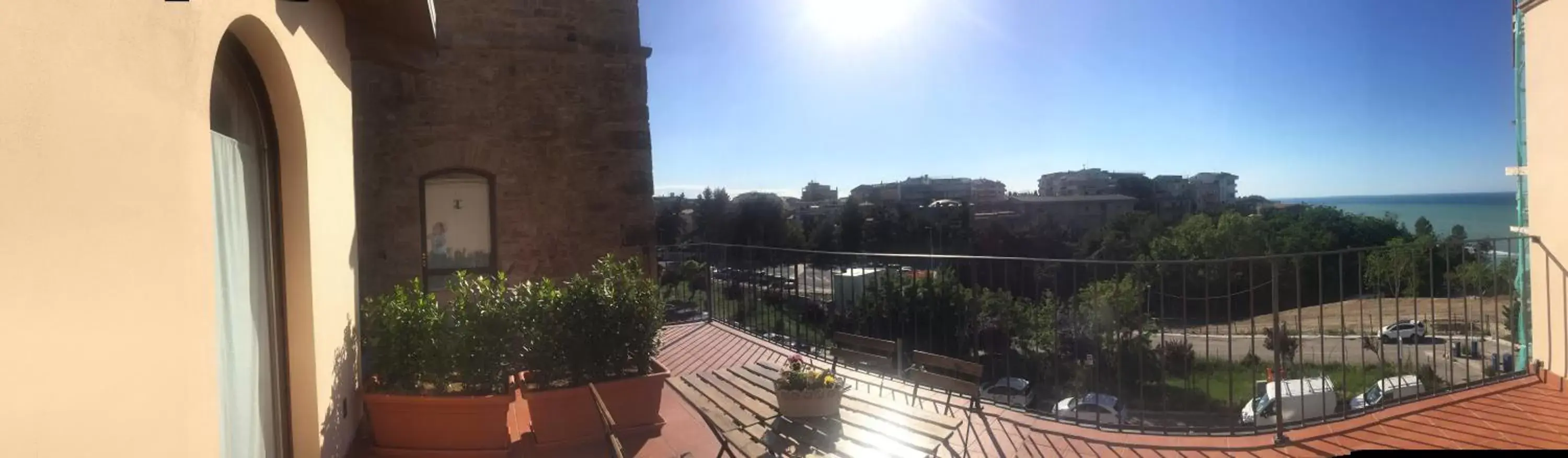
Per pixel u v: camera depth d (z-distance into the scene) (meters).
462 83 8.01
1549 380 4.70
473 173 8.13
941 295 7.02
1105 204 54.66
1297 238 34.91
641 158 8.60
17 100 1.41
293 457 3.57
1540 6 4.74
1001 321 6.84
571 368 4.35
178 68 2.11
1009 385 4.89
